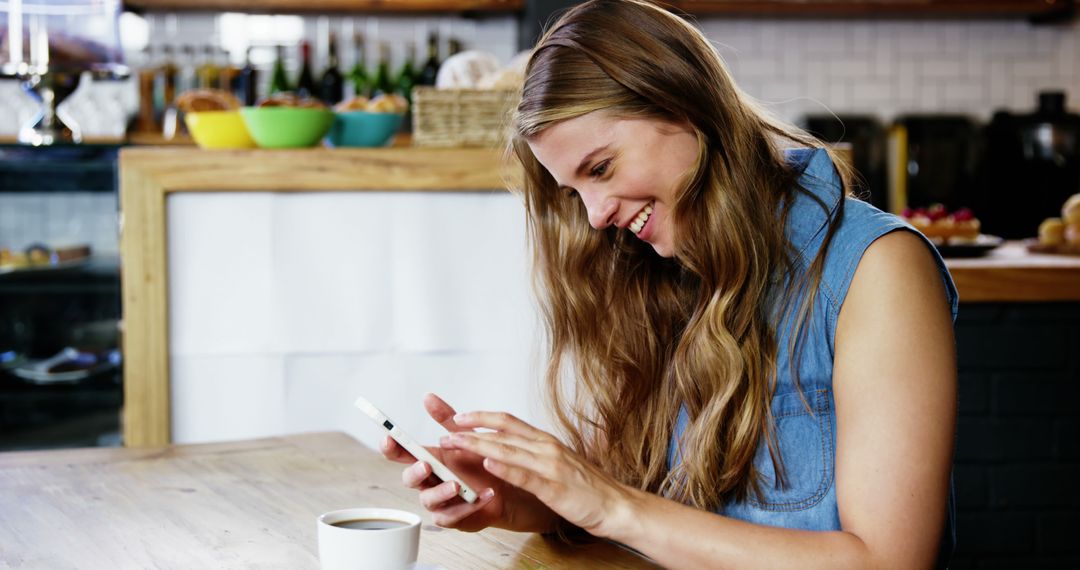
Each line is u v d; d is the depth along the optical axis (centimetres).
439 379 273
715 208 128
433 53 518
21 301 320
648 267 149
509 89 273
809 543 113
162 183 260
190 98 280
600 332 151
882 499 113
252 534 131
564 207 151
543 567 121
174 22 518
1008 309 305
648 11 128
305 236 268
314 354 270
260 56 516
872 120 546
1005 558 309
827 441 129
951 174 524
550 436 118
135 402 264
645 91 124
